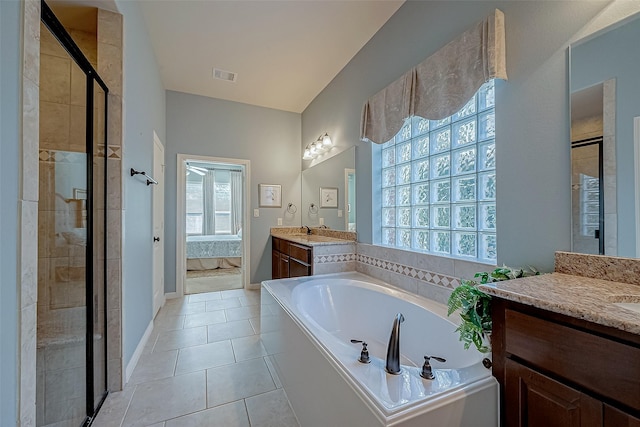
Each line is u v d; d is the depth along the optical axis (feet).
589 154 3.70
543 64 4.20
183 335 7.98
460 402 2.96
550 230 4.13
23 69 2.43
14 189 2.33
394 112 7.14
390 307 6.68
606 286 3.24
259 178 13.61
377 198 8.49
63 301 4.74
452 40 5.65
